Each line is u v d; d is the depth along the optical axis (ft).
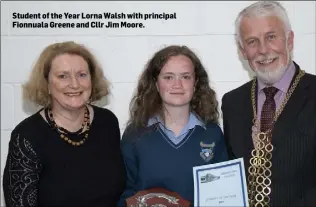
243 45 4.97
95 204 4.90
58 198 4.71
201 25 6.56
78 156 4.89
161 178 4.93
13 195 4.55
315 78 4.82
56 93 4.74
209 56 6.60
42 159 4.69
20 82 6.54
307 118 4.62
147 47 6.57
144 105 5.28
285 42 4.80
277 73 4.79
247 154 4.91
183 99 4.94
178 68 4.93
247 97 5.16
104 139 5.16
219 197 4.75
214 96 5.49
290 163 4.62
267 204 4.70
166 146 5.05
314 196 4.60
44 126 4.82
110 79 6.59
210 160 5.04
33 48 6.53
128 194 5.12
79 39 6.56
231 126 5.13
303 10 6.53
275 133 4.74
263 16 4.74
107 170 5.01
